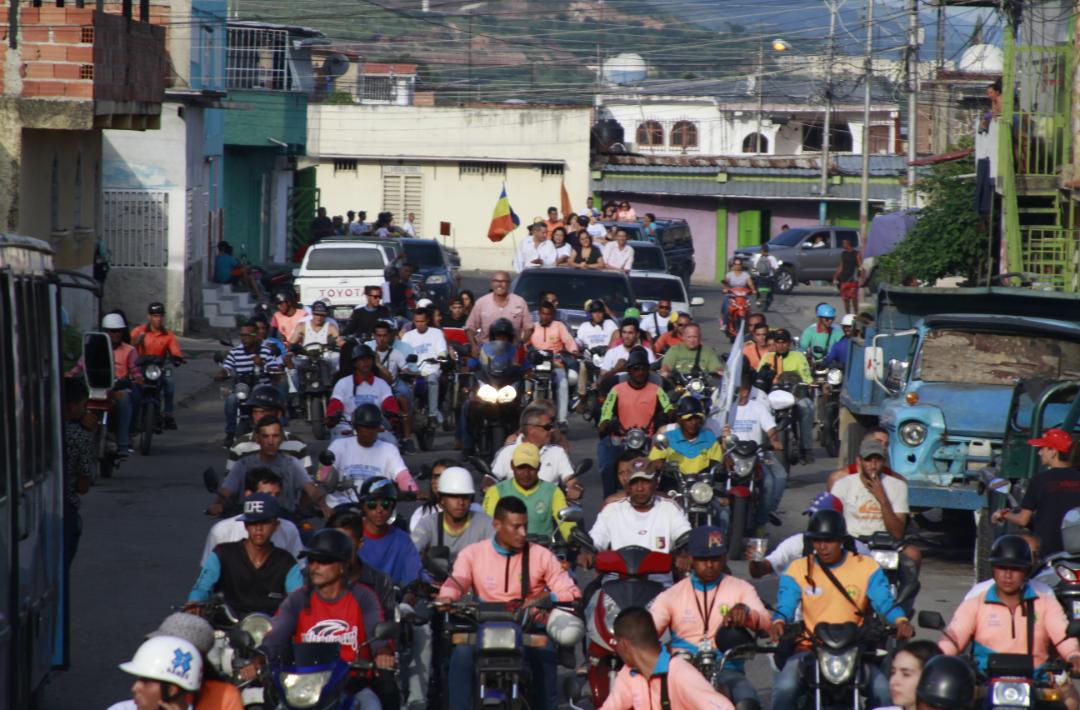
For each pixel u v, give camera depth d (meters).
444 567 26.27
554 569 26.84
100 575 41.88
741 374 46.50
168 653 18.45
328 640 23.44
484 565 26.75
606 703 22.34
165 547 45.66
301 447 34.09
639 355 45.38
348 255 104.50
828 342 75.31
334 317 102.56
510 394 53.28
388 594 25.09
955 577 44.12
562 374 68.19
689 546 25.72
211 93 111.88
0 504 24.45
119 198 110.50
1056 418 41.66
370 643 23.23
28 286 27.88
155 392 64.88
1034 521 34.00
